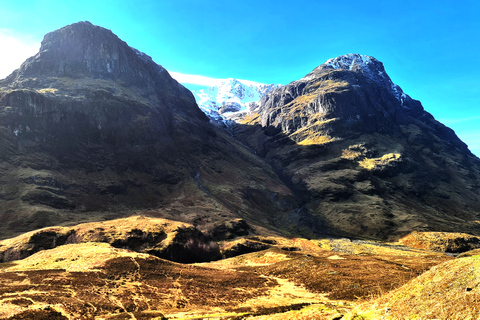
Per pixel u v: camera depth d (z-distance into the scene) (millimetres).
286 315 39156
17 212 156125
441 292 23531
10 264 84375
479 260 24000
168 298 61312
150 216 188375
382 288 62406
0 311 43219
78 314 47156
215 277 81688
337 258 108625
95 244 99312
